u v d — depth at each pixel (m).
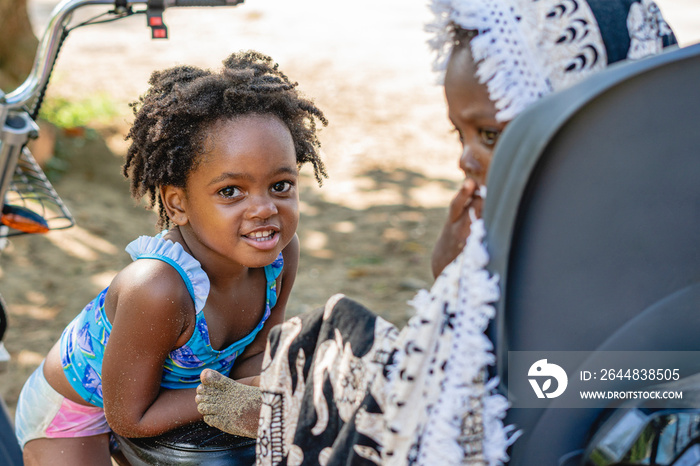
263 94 1.44
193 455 1.43
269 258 1.46
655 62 0.84
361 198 5.76
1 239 1.85
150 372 1.45
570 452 1.00
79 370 1.58
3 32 5.94
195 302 1.47
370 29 10.76
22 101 1.61
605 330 0.96
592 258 0.93
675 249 0.94
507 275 0.94
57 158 5.78
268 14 11.46
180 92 1.42
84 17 10.30
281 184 1.46
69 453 1.63
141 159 1.58
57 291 4.10
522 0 0.97
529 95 0.95
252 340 1.72
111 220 5.04
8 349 3.51
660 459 0.92
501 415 0.96
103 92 7.22
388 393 0.99
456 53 1.01
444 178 6.19
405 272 4.57
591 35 0.97
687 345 0.97
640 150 0.89
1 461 1.71
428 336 0.96
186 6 1.70
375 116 7.41
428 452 0.93
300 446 1.09
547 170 0.89
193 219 1.48
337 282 4.43
